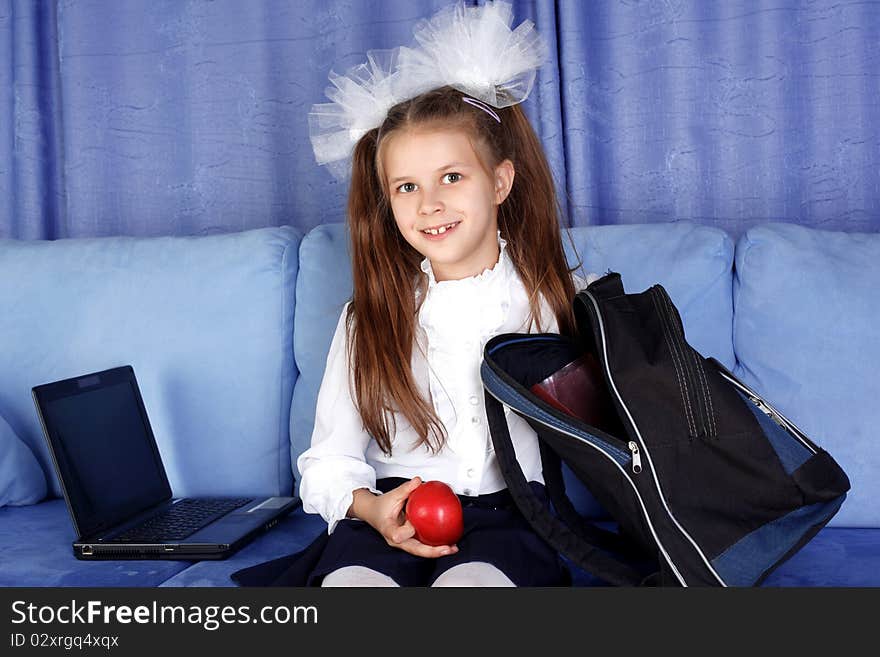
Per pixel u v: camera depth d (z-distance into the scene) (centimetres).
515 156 134
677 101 174
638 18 174
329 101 188
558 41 174
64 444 128
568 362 120
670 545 98
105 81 197
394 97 129
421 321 127
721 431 101
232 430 153
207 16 192
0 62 200
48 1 201
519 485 113
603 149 178
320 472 121
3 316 162
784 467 102
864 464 129
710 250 143
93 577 117
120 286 160
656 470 99
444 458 125
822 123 170
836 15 168
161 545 123
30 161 200
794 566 113
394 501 110
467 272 127
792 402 133
